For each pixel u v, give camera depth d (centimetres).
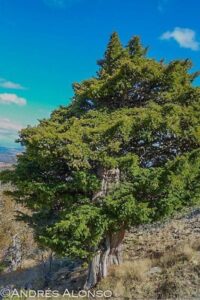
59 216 1553
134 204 1308
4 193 1667
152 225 2247
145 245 1936
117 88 1617
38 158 1428
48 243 1375
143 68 1602
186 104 1619
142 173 1399
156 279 1391
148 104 1645
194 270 1344
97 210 1377
